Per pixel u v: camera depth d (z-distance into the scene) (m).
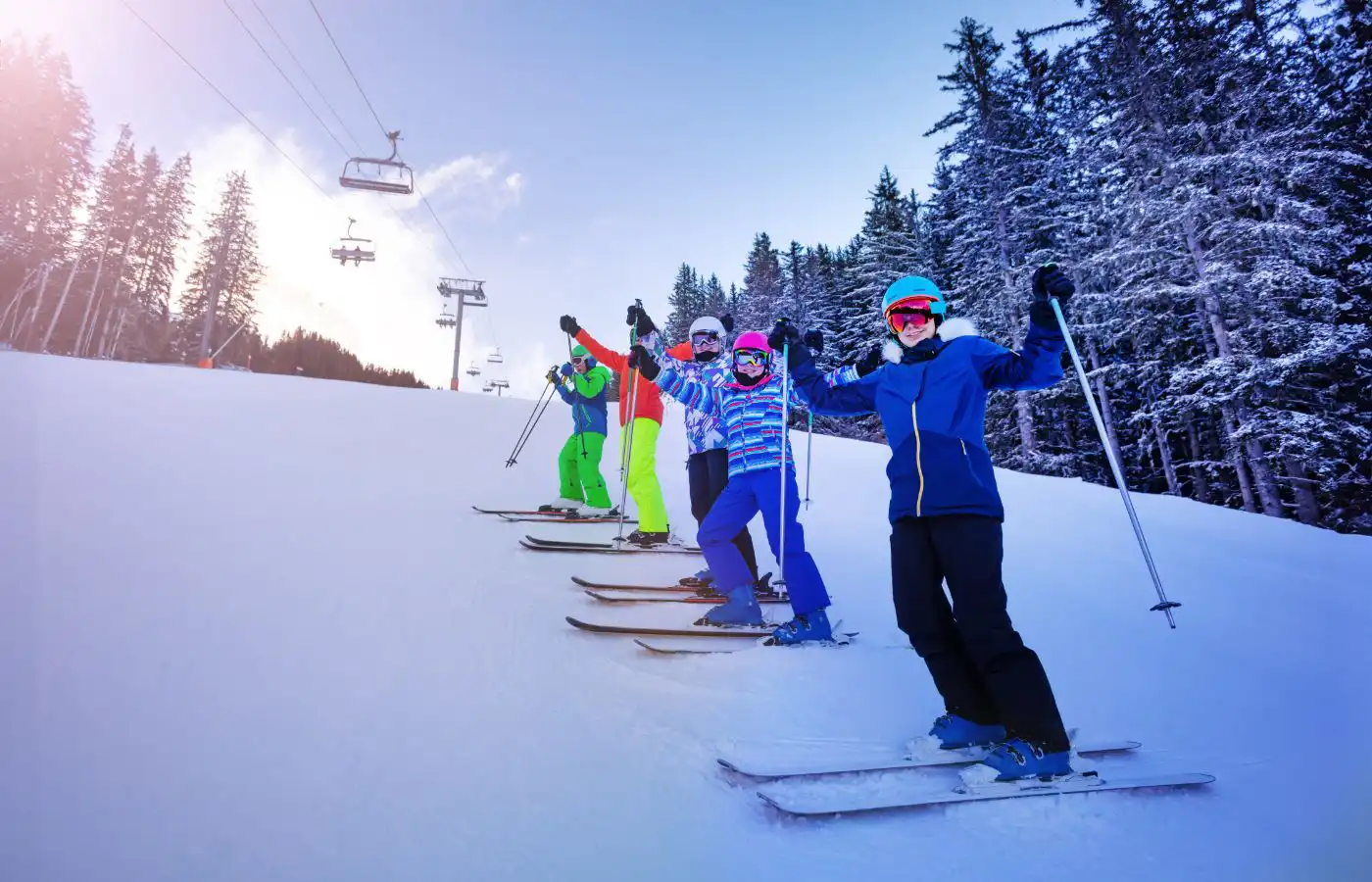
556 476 7.63
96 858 1.23
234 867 1.25
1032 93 23.31
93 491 4.22
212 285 45.31
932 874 1.36
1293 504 16.98
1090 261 18.12
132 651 2.19
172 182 45.91
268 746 1.74
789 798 1.67
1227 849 1.48
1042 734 1.77
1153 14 17.47
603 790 1.67
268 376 12.41
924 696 2.44
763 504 3.20
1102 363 21.25
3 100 37.19
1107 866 1.40
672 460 9.80
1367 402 15.58
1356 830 1.57
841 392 2.53
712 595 3.66
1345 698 2.66
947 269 28.38
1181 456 23.91
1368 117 16.31
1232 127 15.87
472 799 1.58
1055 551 5.64
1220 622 3.85
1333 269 15.21
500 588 3.54
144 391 8.45
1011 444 23.75
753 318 43.88
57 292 40.72
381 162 21.28
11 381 7.57
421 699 2.13
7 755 1.53
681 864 1.37
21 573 2.73
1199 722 2.34
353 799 1.53
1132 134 16.84
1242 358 14.75
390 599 3.10
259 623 2.58
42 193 38.28
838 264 43.50
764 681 2.46
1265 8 16.67
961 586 1.91
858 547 5.48
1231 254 15.13
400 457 7.46
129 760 1.59
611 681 2.44
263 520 4.20
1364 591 5.02
